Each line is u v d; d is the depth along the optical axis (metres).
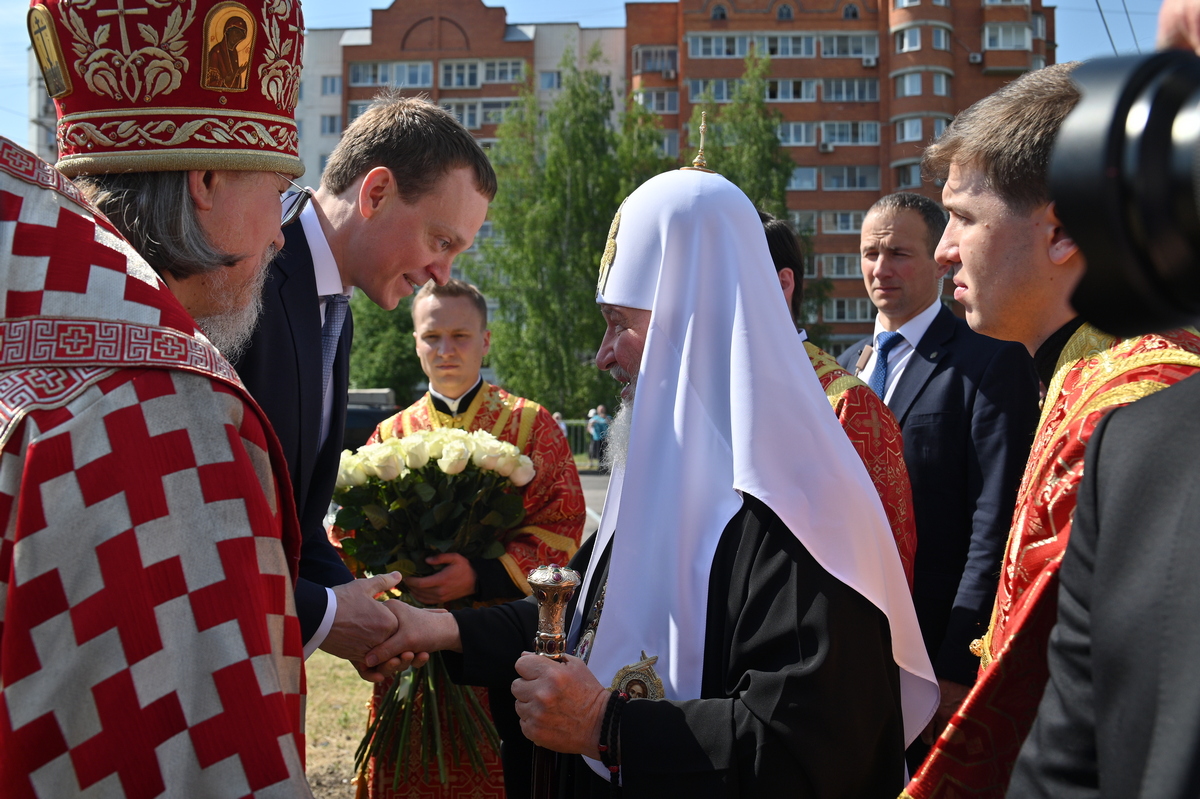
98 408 1.08
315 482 2.39
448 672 2.19
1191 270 0.59
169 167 1.34
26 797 1.01
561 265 31.84
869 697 1.54
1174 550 0.72
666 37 46.88
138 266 1.19
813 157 45.19
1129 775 0.71
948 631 2.65
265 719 1.06
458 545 2.92
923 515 2.92
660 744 1.55
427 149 2.27
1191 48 0.78
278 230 1.49
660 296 1.80
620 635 1.71
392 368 38.91
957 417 2.92
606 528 1.98
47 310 1.11
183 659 1.05
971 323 1.60
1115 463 0.80
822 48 45.19
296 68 1.49
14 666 1.03
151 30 1.32
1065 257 1.46
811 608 1.54
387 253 2.30
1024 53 44.00
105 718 1.02
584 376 31.38
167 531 1.07
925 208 3.26
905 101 44.09
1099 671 0.75
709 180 1.86
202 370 1.15
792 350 1.74
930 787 1.17
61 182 1.20
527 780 2.15
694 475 1.71
